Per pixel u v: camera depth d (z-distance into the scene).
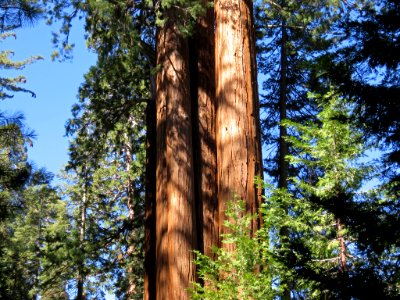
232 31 12.02
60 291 24.62
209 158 12.66
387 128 6.43
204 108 13.12
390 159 6.60
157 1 13.09
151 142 14.81
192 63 13.70
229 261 9.23
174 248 11.27
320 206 6.74
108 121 17.36
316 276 6.61
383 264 7.73
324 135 9.28
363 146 8.96
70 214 27.81
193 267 11.20
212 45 13.94
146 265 13.75
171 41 13.15
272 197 9.73
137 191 21.23
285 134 16.97
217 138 11.49
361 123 6.86
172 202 11.73
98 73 17.25
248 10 12.44
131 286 22.06
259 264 9.03
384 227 6.17
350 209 6.42
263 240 9.42
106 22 14.15
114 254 21.52
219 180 11.02
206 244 11.66
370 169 8.89
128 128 19.41
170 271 11.15
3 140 12.10
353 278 6.08
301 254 7.24
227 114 11.35
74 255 16.75
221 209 10.77
